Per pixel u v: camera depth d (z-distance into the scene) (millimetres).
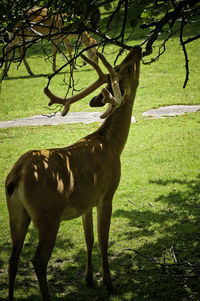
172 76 32250
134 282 8836
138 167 16172
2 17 7441
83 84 31312
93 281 8852
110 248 10352
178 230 11039
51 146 19297
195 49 39438
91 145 8195
